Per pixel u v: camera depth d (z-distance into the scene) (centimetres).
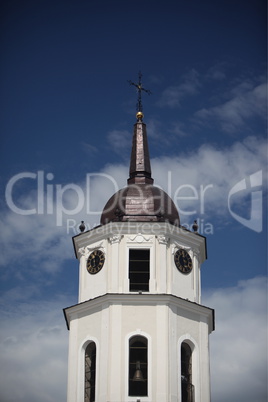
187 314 7400
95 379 7181
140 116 8250
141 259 7481
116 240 7500
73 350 7362
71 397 7238
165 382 7081
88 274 7562
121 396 7038
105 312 7294
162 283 7381
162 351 7169
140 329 7231
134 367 7169
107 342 7200
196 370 7294
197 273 7631
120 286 7362
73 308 7469
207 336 7431
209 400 7262
